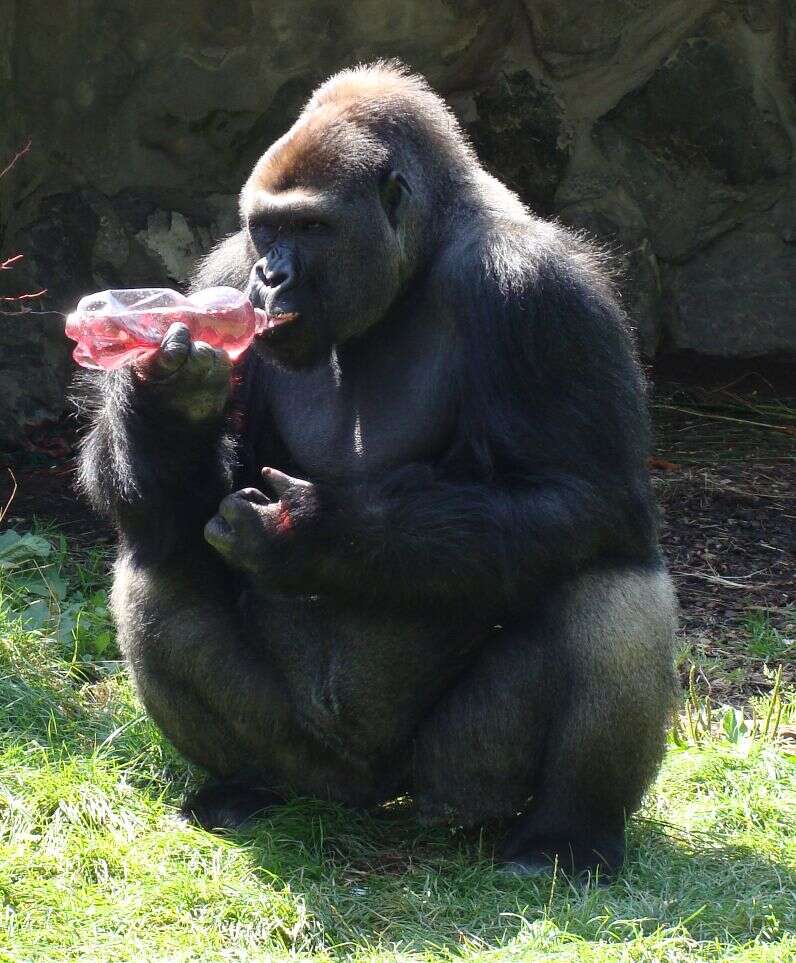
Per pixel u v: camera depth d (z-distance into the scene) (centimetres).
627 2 1984
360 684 891
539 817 874
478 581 827
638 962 732
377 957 740
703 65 2022
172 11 1831
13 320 1811
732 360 2125
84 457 929
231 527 825
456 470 886
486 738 864
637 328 2070
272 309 848
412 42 1923
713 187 2066
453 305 887
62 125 1827
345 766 928
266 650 912
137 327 805
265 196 871
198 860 836
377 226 870
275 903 790
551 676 858
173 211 1892
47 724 1035
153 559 890
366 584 824
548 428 851
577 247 934
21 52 1786
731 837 927
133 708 1080
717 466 1842
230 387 863
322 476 927
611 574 862
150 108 1858
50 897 778
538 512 827
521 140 2030
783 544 1625
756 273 2102
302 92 1895
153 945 745
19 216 1820
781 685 1262
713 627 1410
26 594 1328
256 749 923
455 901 820
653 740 874
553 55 2000
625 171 2052
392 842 924
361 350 920
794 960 728
